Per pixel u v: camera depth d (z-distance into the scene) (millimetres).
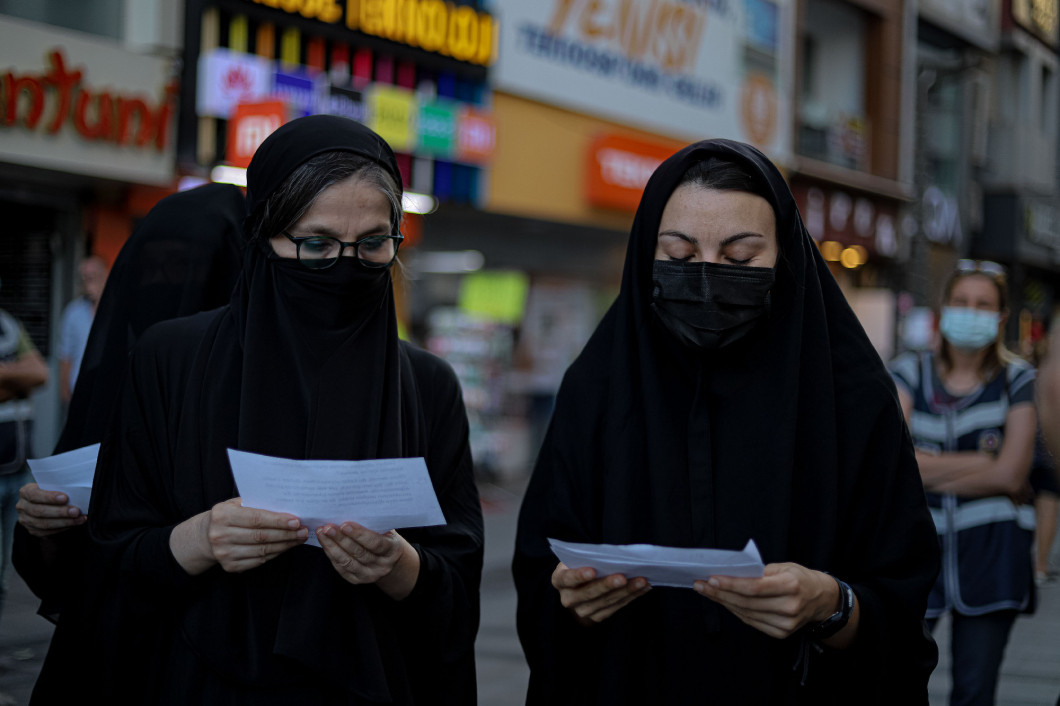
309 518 2137
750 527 2283
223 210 2957
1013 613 3990
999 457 3967
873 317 15328
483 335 13891
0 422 5773
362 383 2379
